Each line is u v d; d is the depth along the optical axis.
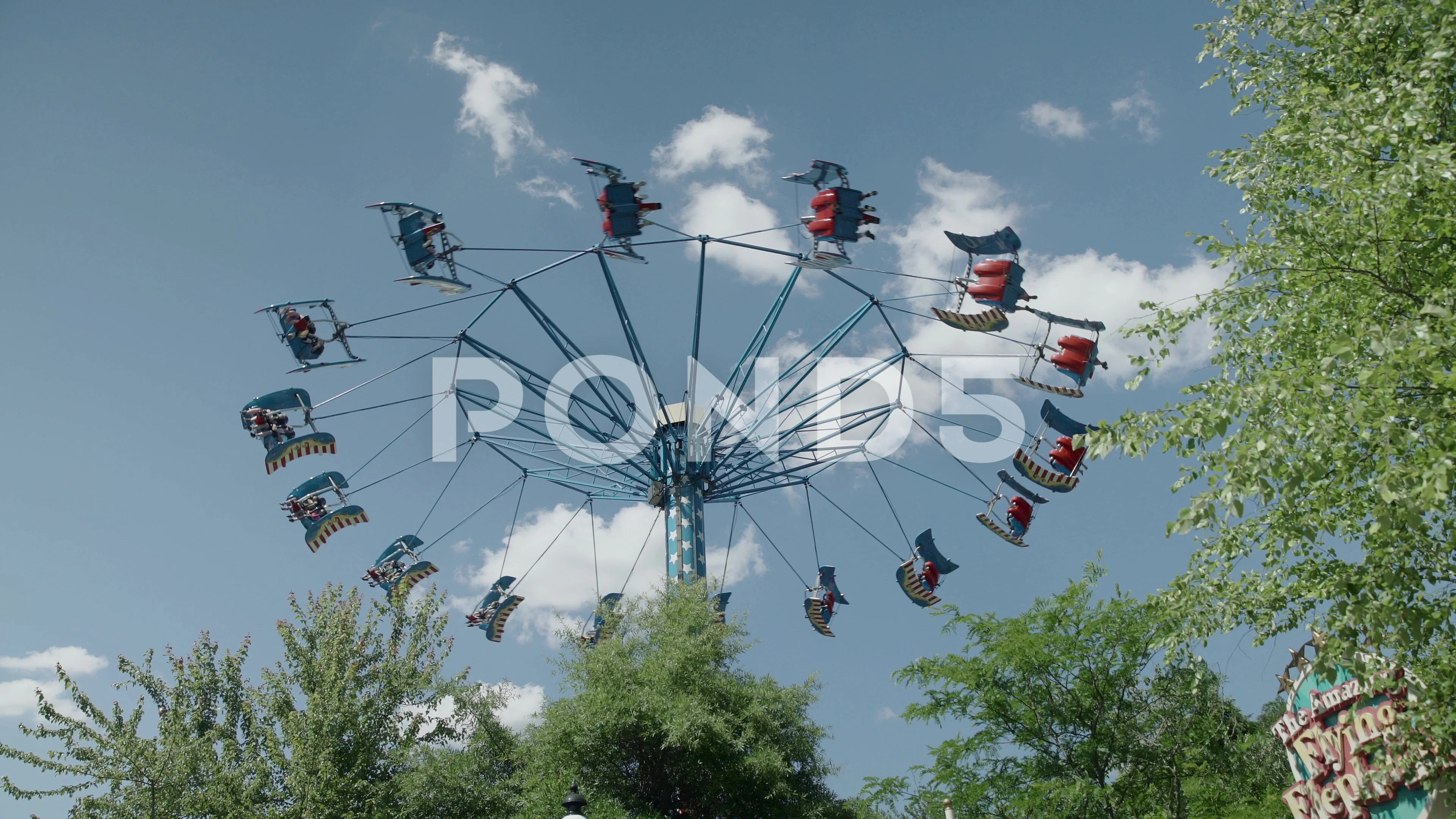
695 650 30.50
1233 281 18.17
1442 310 14.45
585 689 30.53
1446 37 17.58
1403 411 14.78
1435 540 16.17
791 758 30.58
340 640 31.44
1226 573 18.66
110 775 27.88
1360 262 17.22
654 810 29.30
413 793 28.81
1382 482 14.16
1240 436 15.81
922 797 28.12
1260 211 19.91
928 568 40.44
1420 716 16.62
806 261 34.75
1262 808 25.53
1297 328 18.09
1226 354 18.59
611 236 33.59
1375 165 17.70
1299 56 21.84
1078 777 26.42
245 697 31.75
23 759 27.91
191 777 29.23
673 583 34.31
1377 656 16.61
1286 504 16.42
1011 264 34.62
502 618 42.62
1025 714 28.11
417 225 33.50
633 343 37.34
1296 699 21.95
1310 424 14.81
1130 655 27.53
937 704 28.81
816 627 41.62
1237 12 22.09
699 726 28.16
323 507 39.78
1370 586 15.84
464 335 36.84
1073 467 36.94
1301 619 18.16
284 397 38.69
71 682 29.00
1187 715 27.39
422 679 31.20
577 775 29.17
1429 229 16.86
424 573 41.94
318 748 29.05
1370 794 19.23
